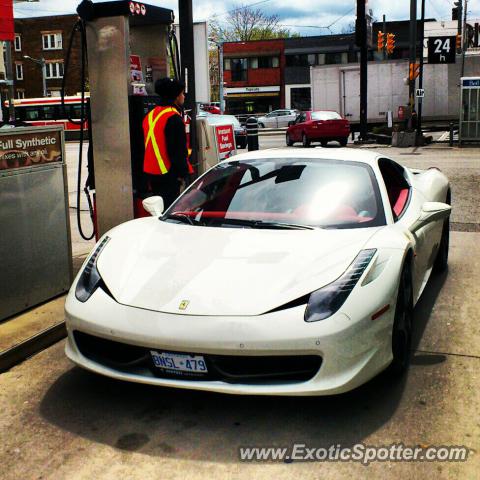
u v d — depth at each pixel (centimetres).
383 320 330
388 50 2920
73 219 937
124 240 393
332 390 306
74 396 359
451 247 716
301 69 5881
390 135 2453
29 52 5350
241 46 5931
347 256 342
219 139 915
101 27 611
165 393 359
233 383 310
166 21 678
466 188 1129
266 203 414
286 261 340
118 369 332
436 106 2777
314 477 276
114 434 316
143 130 593
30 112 4153
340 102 2825
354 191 417
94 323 328
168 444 305
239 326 303
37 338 428
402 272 361
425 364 391
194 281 333
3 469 288
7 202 460
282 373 310
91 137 643
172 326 310
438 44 2633
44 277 500
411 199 477
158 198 459
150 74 722
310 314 307
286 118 4325
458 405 338
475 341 430
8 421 332
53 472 284
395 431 313
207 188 449
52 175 502
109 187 645
